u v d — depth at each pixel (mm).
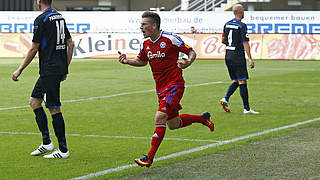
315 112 30984
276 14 90938
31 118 28688
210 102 35625
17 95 39188
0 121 27594
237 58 30281
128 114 30219
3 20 95500
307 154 19594
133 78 53438
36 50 18859
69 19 95500
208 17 92000
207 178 16312
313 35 82312
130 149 20812
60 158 19234
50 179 16281
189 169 17422
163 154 19641
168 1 114000
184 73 59156
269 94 40281
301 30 90500
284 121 27672
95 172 17094
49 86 18859
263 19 91250
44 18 18688
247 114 30328
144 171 17172
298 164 18078
